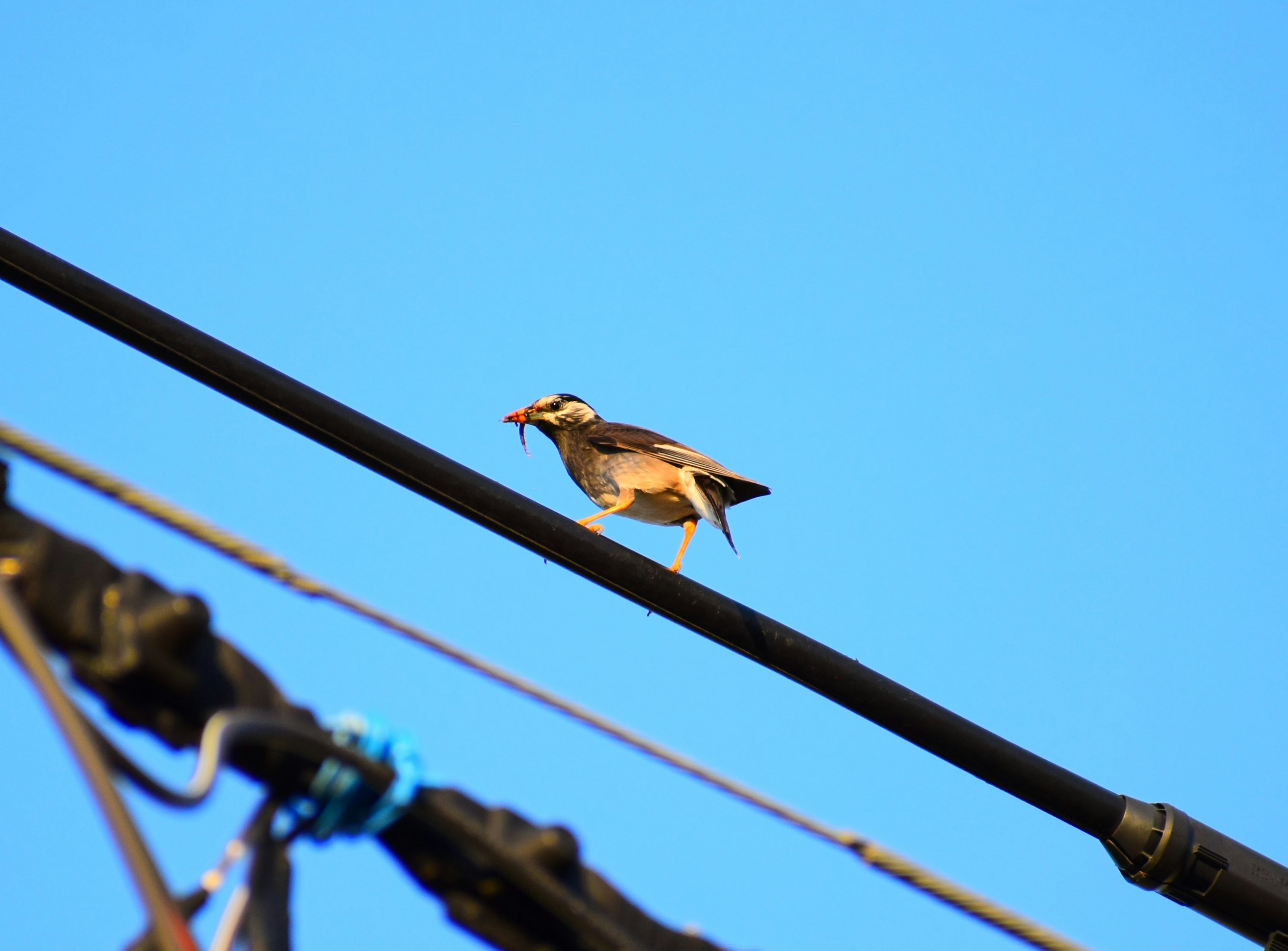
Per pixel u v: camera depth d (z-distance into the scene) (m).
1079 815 14.32
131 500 8.78
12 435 8.45
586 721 9.98
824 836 10.46
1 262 12.55
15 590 7.88
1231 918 14.59
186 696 8.14
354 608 9.45
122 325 12.90
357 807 8.55
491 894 9.27
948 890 10.72
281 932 8.14
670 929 9.73
